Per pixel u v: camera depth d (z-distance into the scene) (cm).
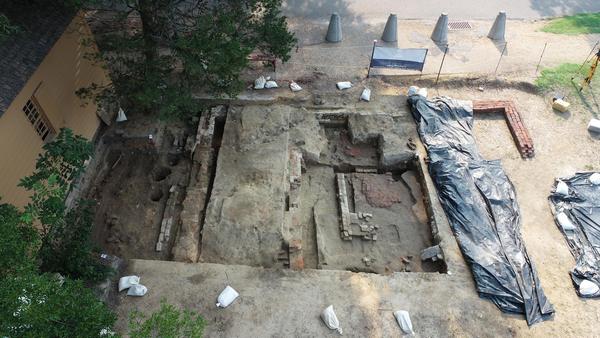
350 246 1402
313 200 1521
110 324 760
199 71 1289
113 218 1420
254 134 1595
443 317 1164
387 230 1440
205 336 1091
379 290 1208
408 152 1586
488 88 1881
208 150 1567
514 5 2391
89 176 1516
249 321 1125
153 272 1210
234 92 1456
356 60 1986
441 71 1945
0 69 1112
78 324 676
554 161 1605
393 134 1644
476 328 1151
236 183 1443
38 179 953
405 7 2342
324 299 1178
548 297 1237
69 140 1029
